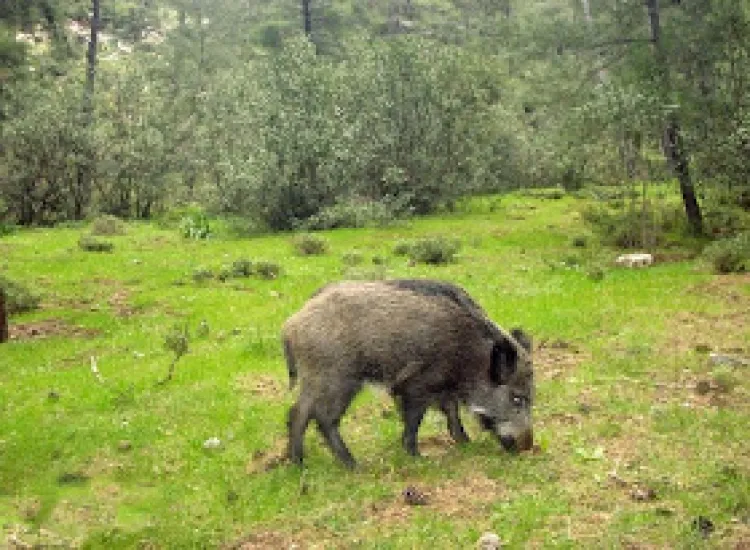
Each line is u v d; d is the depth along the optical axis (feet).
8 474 26.37
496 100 124.16
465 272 58.80
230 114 115.85
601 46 76.64
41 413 32.14
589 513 20.43
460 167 102.99
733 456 23.49
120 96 115.34
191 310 50.67
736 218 71.77
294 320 24.67
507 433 24.45
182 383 35.17
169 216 107.76
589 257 64.64
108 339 45.19
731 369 32.07
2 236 89.35
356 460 25.50
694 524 19.19
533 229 83.46
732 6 65.67
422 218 96.32
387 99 99.50
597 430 26.30
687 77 69.00
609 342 37.35
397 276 56.59
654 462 23.39
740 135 60.85
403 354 23.85
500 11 226.99
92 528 22.41
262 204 92.12
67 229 97.91
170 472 26.02
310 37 194.59
